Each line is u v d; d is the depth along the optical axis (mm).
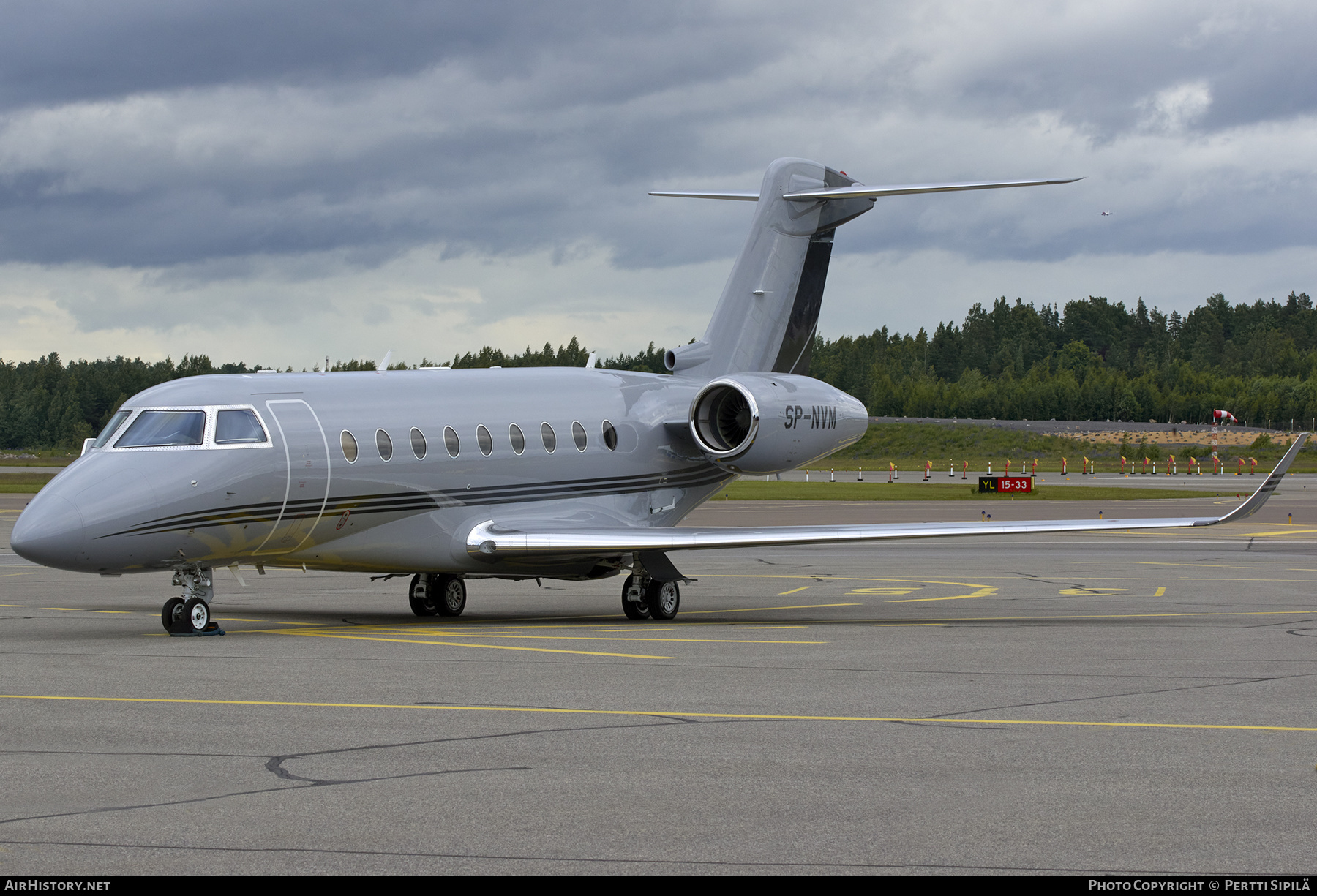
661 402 49625
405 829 16484
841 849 15742
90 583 56594
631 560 44000
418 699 25969
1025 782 19031
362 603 48531
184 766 19891
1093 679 28984
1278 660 32250
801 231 53781
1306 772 19703
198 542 36500
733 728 23000
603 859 15312
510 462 43844
